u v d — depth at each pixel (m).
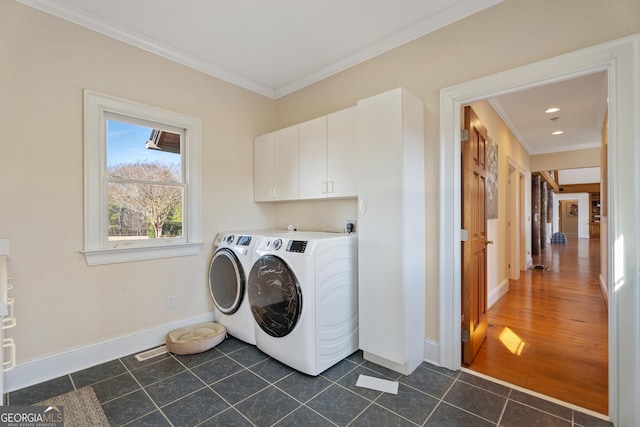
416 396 1.83
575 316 3.30
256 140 3.29
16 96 1.91
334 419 1.63
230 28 2.31
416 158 2.17
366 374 2.07
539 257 7.82
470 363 2.22
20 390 1.88
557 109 3.84
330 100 2.95
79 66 2.15
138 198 2.50
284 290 2.13
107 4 2.03
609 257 1.61
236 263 2.55
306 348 2.03
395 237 2.04
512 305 3.71
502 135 4.25
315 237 2.24
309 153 2.75
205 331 2.66
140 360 2.28
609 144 1.59
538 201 8.17
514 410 1.70
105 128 2.30
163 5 2.04
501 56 1.93
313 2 2.02
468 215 2.18
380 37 2.43
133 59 2.41
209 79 2.91
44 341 2.01
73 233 2.12
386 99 2.09
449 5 2.06
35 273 1.98
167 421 1.61
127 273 2.39
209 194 2.92
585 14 1.65
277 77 3.14
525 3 1.84
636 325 1.50
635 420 1.51
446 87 2.16
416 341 2.16
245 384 1.96
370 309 2.18
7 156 1.88
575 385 1.95
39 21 1.98
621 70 1.54
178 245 2.63
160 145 2.64
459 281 2.15
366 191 2.20
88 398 1.81
